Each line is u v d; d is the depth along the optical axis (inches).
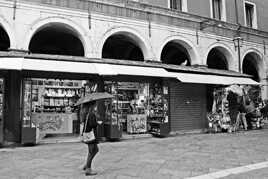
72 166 225.5
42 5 362.9
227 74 512.7
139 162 239.0
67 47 536.1
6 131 332.8
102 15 406.0
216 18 587.2
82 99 207.9
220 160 245.8
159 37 458.3
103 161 244.4
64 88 397.7
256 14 650.2
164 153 281.1
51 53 532.4
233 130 495.8
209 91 514.3
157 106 434.3
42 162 241.0
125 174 198.5
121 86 415.5
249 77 560.4
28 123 337.7
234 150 297.1
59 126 389.4
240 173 199.2
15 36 344.5
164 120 418.9
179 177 189.5
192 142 360.5
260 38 626.5
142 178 187.9
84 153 283.3
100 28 402.9
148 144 345.1
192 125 485.1
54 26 388.8
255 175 192.9
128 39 462.6
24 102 339.0
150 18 451.5
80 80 384.5
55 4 370.9
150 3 469.1
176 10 476.7
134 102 429.4
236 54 570.9
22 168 219.1
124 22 424.5
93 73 341.4
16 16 347.3
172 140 382.6
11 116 335.9
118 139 384.8
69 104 403.5
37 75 351.9
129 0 428.8
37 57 335.9
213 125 487.8
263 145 331.6
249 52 600.4
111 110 378.6
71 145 335.9
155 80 436.5
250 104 537.3
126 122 428.8
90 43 392.5
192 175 194.9
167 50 594.9
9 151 296.7
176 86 471.2
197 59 502.0
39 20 359.9
